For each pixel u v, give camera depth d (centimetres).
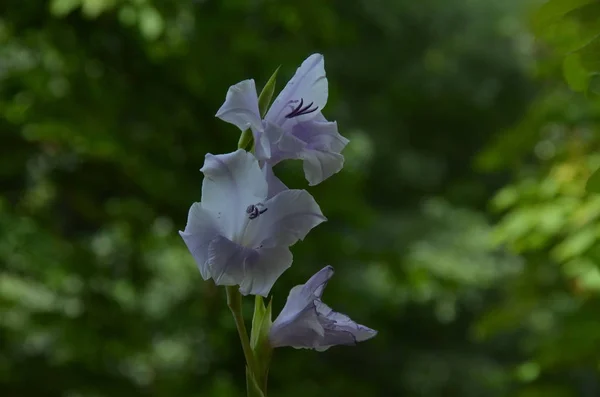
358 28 749
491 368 695
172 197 385
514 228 314
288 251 152
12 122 364
